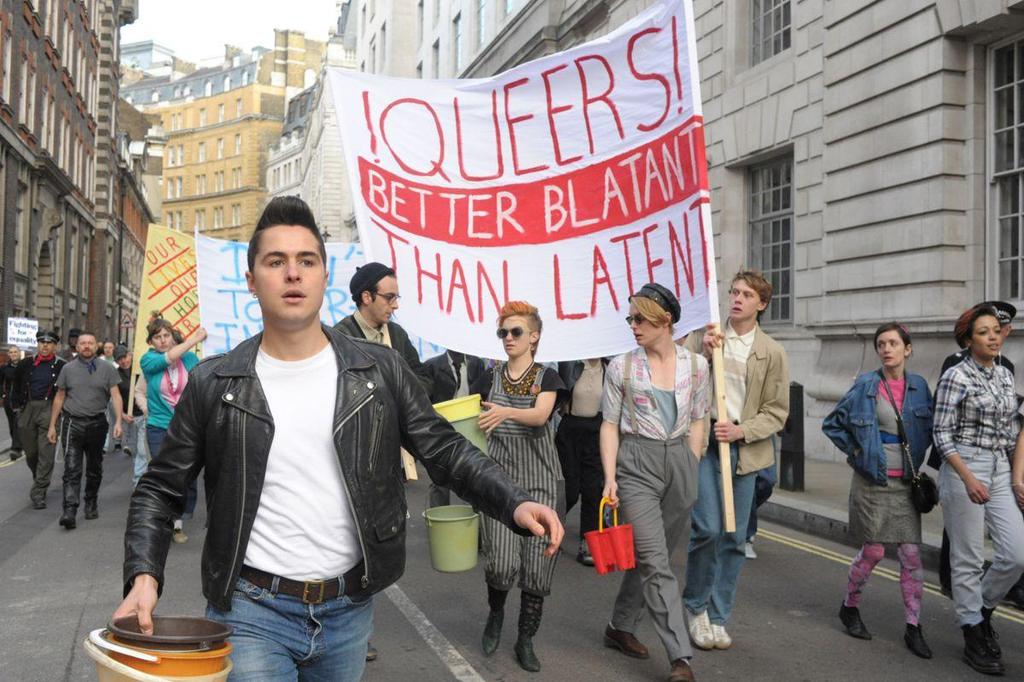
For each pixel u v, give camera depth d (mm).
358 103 5547
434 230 5547
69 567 6668
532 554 4391
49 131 32969
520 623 4465
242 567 2174
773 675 4352
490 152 5621
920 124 10859
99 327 45719
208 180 109938
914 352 10945
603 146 5402
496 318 5516
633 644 4629
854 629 4969
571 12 21547
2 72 25750
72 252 38781
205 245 10734
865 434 4773
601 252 5414
